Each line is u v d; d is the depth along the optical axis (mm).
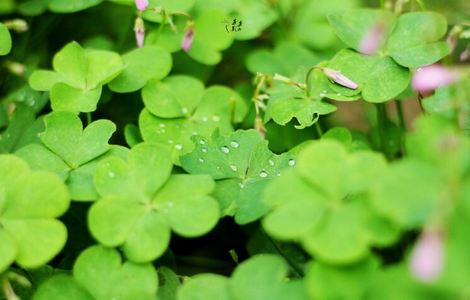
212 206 319
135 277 316
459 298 281
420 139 298
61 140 348
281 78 371
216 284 307
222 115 385
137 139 374
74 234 355
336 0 448
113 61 379
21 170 325
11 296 316
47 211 317
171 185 325
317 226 294
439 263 270
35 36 425
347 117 425
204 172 343
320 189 301
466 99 320
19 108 379
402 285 285
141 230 317
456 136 295
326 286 290
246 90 414
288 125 389
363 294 288
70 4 408
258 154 345
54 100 368
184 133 375
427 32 365
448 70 307
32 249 313
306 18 443
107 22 432
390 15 370
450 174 283
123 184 324
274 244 346
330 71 361
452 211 281
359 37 369
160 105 377
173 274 335
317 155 304
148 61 385
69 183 336
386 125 389
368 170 299
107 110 401
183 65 418
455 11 420
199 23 412
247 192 337
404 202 282
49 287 316
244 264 305
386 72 362
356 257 288
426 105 328
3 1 416
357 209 296
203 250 375
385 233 291
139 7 376
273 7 437
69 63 379
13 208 317
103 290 314
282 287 301
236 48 434
